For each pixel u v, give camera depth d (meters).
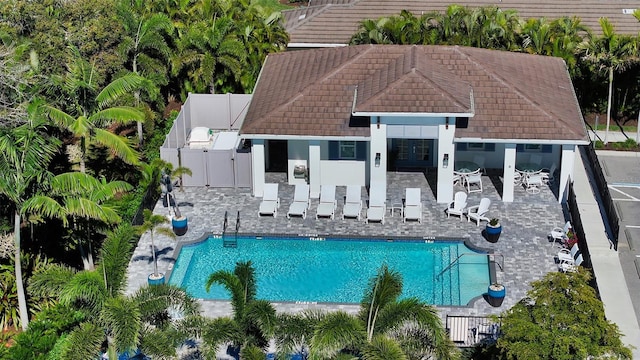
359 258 40.00
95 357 29.05
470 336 33.62
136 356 32.09
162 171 43.41
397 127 42.41
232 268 39.41
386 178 45.47
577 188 45.12
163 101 51.31
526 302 31.12
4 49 43.56
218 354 32.91
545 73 47.28
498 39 50.94
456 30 51.47
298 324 28.86
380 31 51.56
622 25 57.75
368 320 28.42
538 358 28.48
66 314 34.62
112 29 47.47
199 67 51.28
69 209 33.75
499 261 39.22
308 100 44.03
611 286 37.72
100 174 44.41
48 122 35.81
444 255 40.12
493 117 42.97
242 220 42.62
